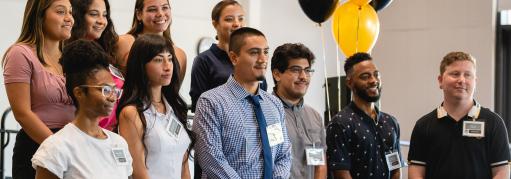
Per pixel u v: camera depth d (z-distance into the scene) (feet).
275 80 11.65
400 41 26.03
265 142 10.12
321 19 14.74
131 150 8.92
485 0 23.98
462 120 11.96
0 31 19.27
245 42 10.16
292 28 26.43
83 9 10.20
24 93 8.90
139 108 9.05
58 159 7.39
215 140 9.82
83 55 7.64
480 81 24.09
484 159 11.85
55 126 9.10
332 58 27.66
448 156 11.93
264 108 10.37
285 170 10.33
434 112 12.30
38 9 9.22
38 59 9.14
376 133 12.05
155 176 9.04
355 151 11.81
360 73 11.99
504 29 24.29
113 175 7.79
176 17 23.17
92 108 7.67
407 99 25.91
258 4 25.13
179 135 9.41
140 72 9.17
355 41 16.07
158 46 9.21
